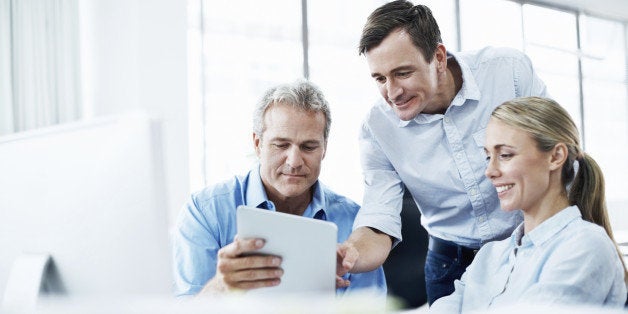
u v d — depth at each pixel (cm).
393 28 118
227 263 75
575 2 495
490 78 140
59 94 302
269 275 76
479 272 114
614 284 89
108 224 63
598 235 92
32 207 68
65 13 300
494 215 141
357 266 120
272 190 128
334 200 139
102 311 40
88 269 65
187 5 318
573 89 504
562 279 90
